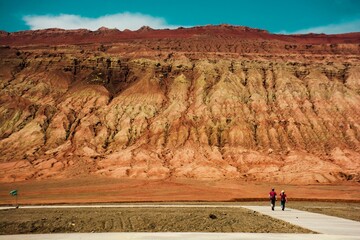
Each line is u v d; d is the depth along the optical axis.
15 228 34.69
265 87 125.75
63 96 123.69
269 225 35.88
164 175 91.38
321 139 109.12
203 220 37.38
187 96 121.81
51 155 100.81
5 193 75.06
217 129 109.62
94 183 84.06
